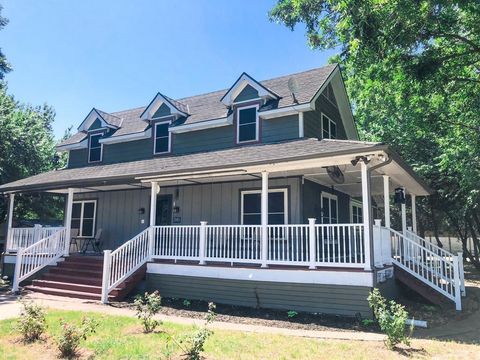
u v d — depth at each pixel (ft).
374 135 82.64
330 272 30.53
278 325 27.40
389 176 42.73
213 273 35.68
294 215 41.16
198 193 48.19
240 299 34.06
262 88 46.01
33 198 88.53
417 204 86.79
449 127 57.93
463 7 33.91
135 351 19.34
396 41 34.47
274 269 32.78
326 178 43.21
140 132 55.62
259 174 38.91
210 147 49.85
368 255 29.60
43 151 92.22
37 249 43.70
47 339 21.72
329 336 23.94
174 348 19.77
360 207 64.90
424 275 39.68
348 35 38.58
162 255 39.32
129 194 54.29
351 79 55.01
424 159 75.72
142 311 25.31
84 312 29.66
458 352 20.76
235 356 19.13
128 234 53.26
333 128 53.11
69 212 47.47
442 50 40.93
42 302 34.22
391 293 36.42
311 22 62.18
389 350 20.84
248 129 47.29
